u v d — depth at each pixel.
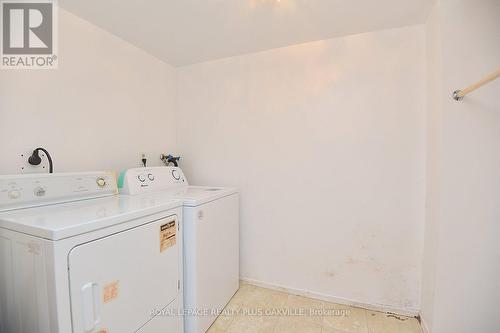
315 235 1.91
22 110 1.29
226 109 2.17
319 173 1.88
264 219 2.06
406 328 1.57
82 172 1.45
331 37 1.80
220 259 1.73
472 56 1.29
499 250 1.29
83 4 1.41
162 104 2.22
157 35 1.78
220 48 1.98
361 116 1.75
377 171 1.73
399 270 1.70
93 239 0.92
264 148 2.04
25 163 1.30
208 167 2.26
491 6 1.28
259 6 1.44
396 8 1.45
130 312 1.07
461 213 1.32
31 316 0.89
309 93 1.89
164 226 1.28
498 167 1.28
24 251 0.89
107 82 1.73
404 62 1.64
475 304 1.33
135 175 1.71
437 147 1.37
